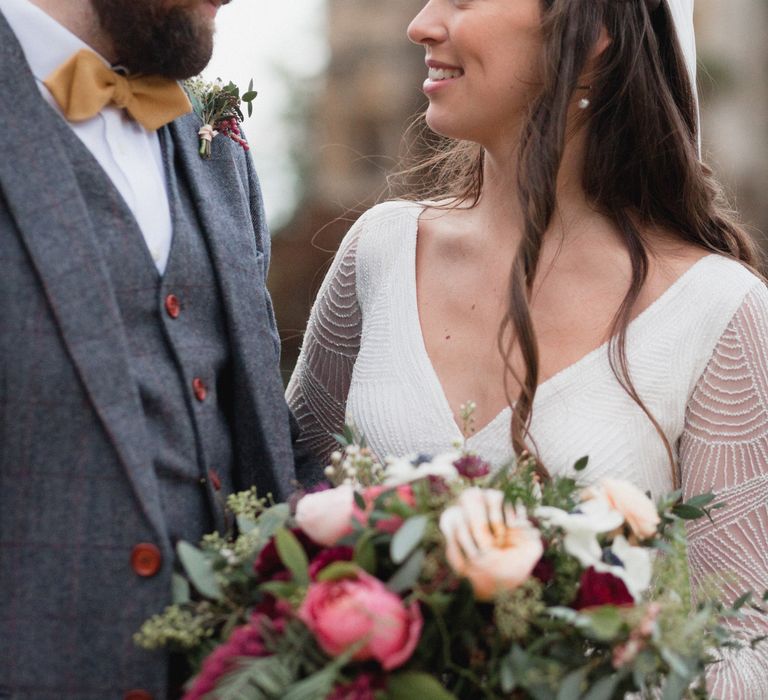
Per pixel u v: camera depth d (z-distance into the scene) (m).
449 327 2.16
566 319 2.06
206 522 1.82
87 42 1.84
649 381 2.01
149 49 1.83
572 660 1.52
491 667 1.50
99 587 1.64
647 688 1.61
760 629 1.98
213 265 1.91
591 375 2.02
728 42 11.42
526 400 1.98
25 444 1.64
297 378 2.48
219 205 1.99
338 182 9.72
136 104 1.86
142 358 1.76
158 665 1.64
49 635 1.63
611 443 1.99
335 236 9.38
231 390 1.94
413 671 1.46
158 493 1.70
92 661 1.63
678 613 1.56
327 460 2.44
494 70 2.01
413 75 10.31
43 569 1.63
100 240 1.74
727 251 2.18
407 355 2.14
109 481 1.65
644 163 2.12
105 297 1.67
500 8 2.00
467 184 2.32
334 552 1.52
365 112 10.12
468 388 2.09
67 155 1.74
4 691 1.62
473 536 1.49
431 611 1.49
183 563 1.61
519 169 2.01
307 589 1.47
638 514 1.63
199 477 1.81
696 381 2.04
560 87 1.99
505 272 2.12
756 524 2.01
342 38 10.32
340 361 2.39
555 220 2.12
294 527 1.64
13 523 1.64
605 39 2.06
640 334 2.03
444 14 2.05
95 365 1.65
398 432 2.09
